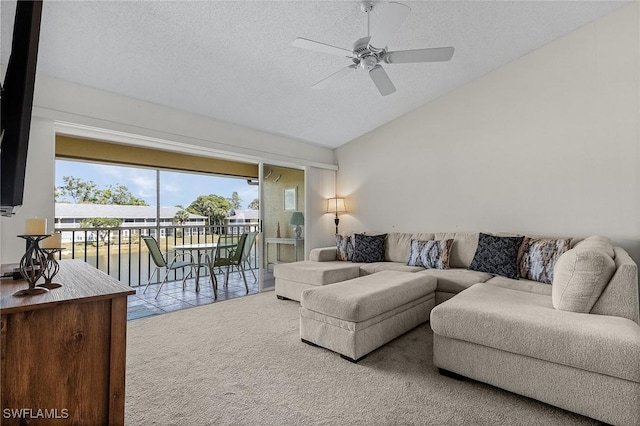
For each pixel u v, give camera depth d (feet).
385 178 16.37
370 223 17.02
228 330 9.61
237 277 19.04
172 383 6.55
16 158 4.41
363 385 6.45
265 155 15.16
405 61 8.23
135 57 9.33
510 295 7.73
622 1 10.12
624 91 10.30
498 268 10.91
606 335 5.10
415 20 9.82
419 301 9.85
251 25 8.89
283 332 9.45
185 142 12.39
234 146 13.96
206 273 19.66
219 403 5.85
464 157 13.73
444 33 10.54
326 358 7.69
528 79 12.12
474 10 9.71
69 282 4.59
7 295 3.86
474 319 6.29
